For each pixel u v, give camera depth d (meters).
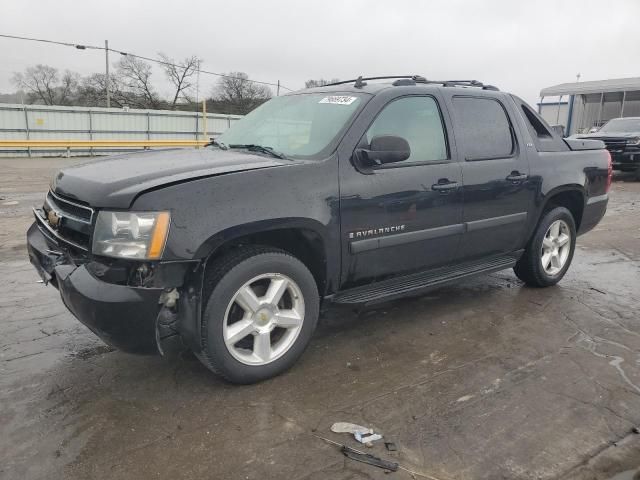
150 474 2.44
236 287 3.04
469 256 4.37
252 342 3.30
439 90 4.14
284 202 3.14
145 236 2.75
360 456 2.58
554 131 5.14
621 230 8.23
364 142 3.57
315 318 3.45
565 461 2.58
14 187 12.45
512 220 4.54
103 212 2.84
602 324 4.32
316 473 2.46
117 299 2.75
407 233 3.79
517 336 4.05
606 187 5.54
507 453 2.63
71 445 2.64
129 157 3.76
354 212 3.46
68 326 4.05
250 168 3.15
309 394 3.16
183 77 54.25
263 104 4.66
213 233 2.88
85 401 3.04
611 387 3.29
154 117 30.12
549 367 3.55
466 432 2.79
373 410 2.99
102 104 56.09
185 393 3.14
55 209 3.28
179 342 3.80
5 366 3.42
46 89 59.19
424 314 4.48
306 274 3.33
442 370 3.49
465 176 4.09
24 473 2.43
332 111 3.78
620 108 24.27
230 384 3.25
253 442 2.68
